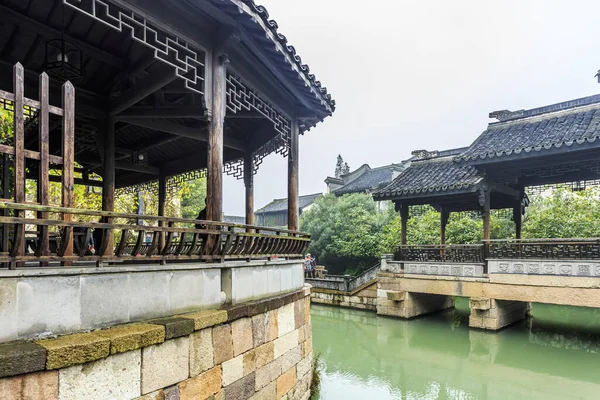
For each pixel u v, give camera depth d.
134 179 12.62
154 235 4.14
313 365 8.38
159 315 3.98
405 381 9.32
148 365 3.50
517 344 11.92
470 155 12.50
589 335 12.85
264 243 5.84
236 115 7.49
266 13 5.28
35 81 6.74
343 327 14.48
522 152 11.38
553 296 11.63
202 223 4.52
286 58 6.12
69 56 6.19
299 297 6.78
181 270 4.23
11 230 4.78
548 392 8.66
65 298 3.24
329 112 8.45
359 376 9.66
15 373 2.63
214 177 5.46
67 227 3.32
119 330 3.40
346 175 34.84
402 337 12.93
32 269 3.05
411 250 15.27
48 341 2.98
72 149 3.62
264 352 5.38
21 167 3.27
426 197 14.91
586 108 12.74
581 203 16.00
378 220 22.38
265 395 5.36
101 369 3.13
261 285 5.70
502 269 12.68
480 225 18.03
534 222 16.64
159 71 5.98
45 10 5.54
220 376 4.38
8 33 5.84
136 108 7.11
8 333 2.91
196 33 5.34
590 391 8.67
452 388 8.91
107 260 3.58
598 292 10.88
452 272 13.98
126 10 4.59
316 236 24.58
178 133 8.01
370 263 21.83
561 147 10.69
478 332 13.02
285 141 8.08
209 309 4.54
